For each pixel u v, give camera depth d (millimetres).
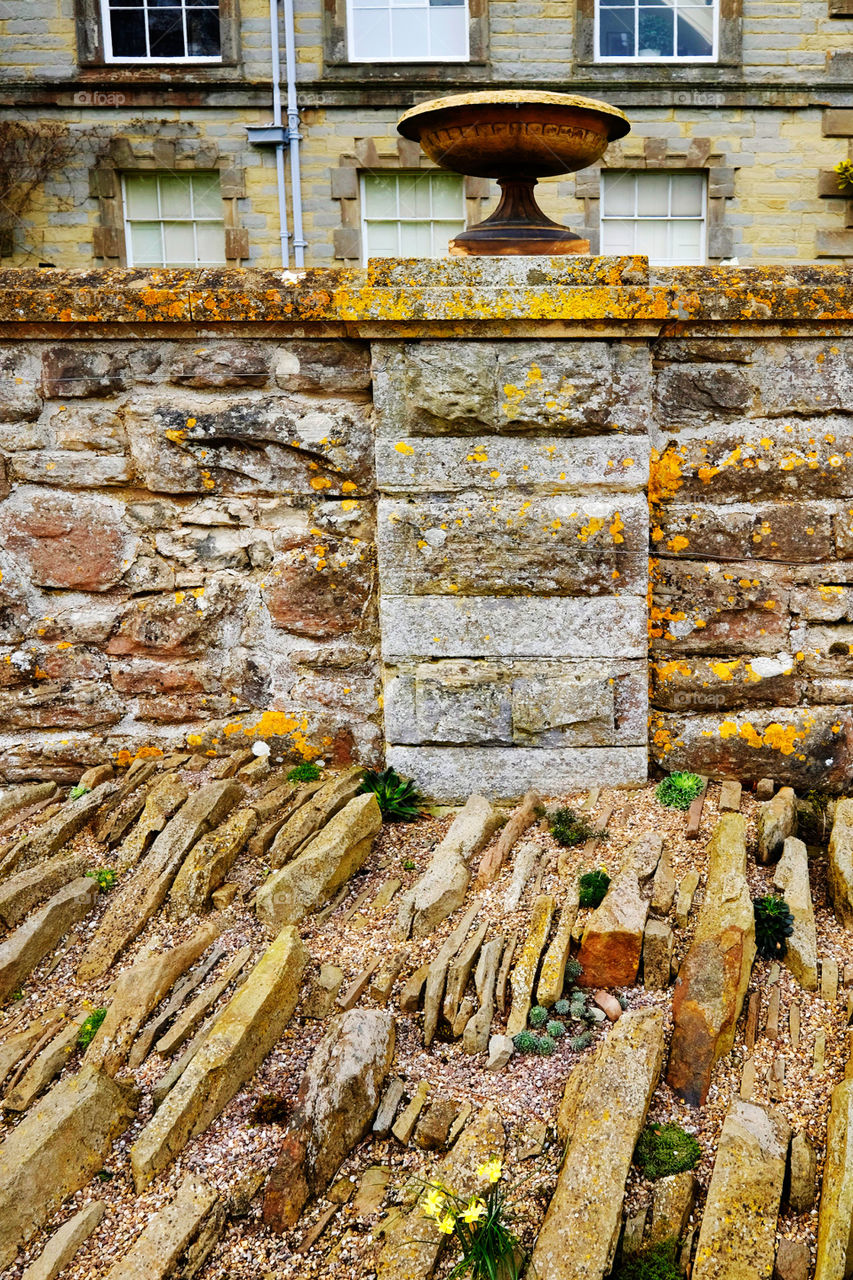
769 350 3809
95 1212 2504
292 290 3740
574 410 3754
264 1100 2773
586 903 3277
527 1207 2439
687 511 3918
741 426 3871
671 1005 2957
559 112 3695
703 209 10516
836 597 3939
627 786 3979
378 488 3844
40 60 10109
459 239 3947
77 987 3174
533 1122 2660
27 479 4016
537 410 3752
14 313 3783
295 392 3893
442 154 3928
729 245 10391
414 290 3635
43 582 4086
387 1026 2834
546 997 2973
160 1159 2590
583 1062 2773
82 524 4043
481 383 3736
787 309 3674
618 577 3852
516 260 3695
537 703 3918
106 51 10133
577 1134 2508
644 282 3686
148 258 10562
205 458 3969
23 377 3928
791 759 3998
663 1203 2400
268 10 9992
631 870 3332
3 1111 2734
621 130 4031
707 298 3650
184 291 3752
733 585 3943
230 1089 2771
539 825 3770
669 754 4035
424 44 10172
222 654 4121
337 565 4023
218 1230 2461
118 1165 2629
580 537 3818
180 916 3379
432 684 3918
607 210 10523
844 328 3750
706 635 3982
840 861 3361
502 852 3582
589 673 3906
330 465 3945
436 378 3740
